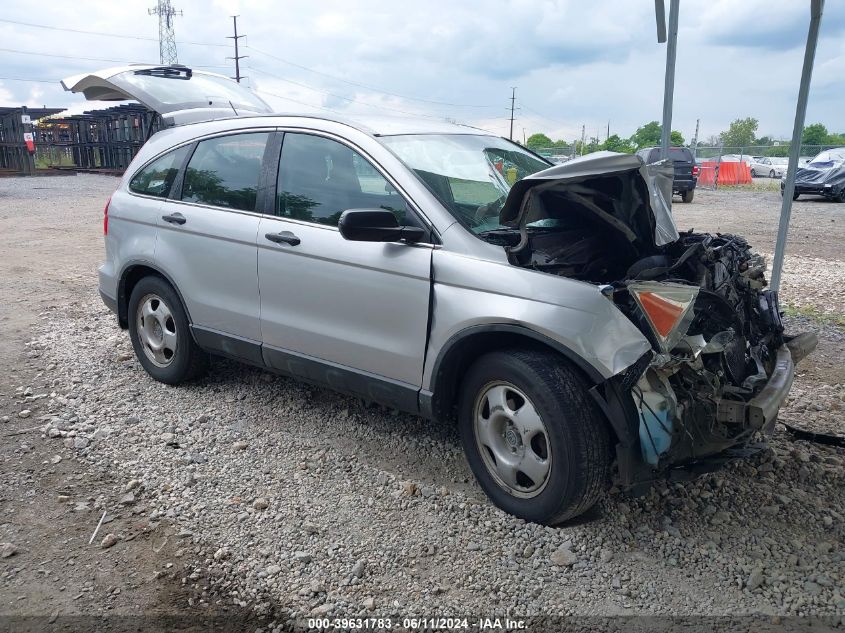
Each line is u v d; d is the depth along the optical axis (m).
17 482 3.88
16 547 3.30
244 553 3.27
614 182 3.68
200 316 4.77
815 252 11.47
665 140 6.18
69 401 4.93
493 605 2.95
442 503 3.66
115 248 5.30
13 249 11.23
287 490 3.81
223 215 4.57
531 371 3.27
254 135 4.56
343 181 4.07
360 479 3.92
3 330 6.62
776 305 4.25
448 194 3.82
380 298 3.79
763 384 3.57
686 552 3.26
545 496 3.32
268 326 4.37
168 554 3.27
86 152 36.53
